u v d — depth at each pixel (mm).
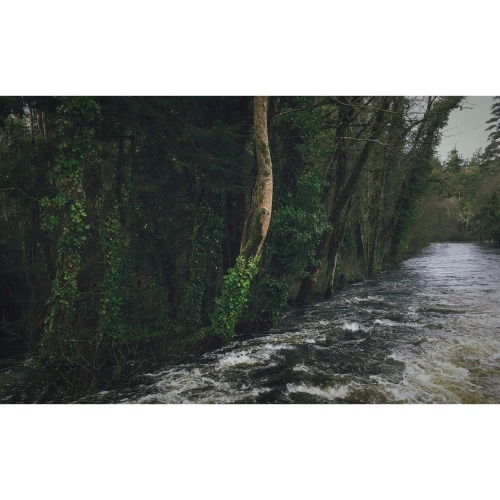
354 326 12812
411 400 7594
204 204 12195
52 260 13367
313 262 15664
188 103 11531
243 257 11086
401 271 27297
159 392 8211
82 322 10984
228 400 7812
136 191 13031
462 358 9641
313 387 8273
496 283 20406
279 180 14562
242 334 12125
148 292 13156
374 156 23656
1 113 10164
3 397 8008
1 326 12023
